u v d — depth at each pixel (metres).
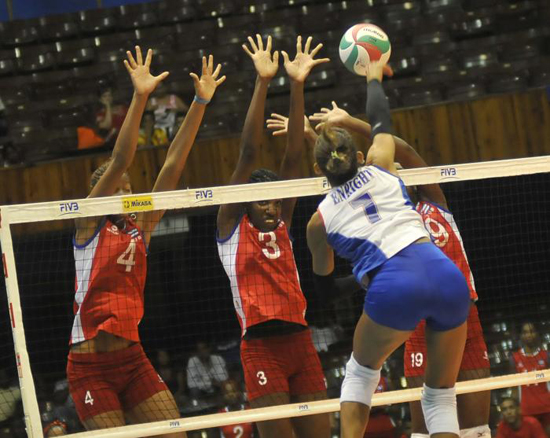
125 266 7.32
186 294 19.56
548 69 20.48
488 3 22.95
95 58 22.80
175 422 7.16
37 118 21.14
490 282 18.12
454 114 17.62
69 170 17.25
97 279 7.20
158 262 19.09
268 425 7.45
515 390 13.98
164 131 19.48
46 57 22.77
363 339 5.64
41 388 16.84
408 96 20.55
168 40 22.86
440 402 5.82
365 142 17.33
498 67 21.02
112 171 7.31
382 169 5.88
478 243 17.83
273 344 7.49
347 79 21.25
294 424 7.73
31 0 24.14
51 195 17.17
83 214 7.23
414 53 21.89
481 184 17.48
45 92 22.00
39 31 23.50
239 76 21.52
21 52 22.95
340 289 6.11
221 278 19.42
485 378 8.00
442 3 23.14
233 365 16.41
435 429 5.74
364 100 20.38
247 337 7.55
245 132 7.98
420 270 5.45
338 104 20.38
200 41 22.78
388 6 23.34
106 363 7.16
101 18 23.59
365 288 5.82
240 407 14.20
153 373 7.36
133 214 7.66
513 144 17.62
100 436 6.98
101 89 21.72
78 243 7.35
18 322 7.30
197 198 7.42
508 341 15.84
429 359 5.78
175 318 19.59
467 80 20.72
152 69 22.03
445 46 22.05
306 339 7.66
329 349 16.62
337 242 5.75
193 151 17.23
